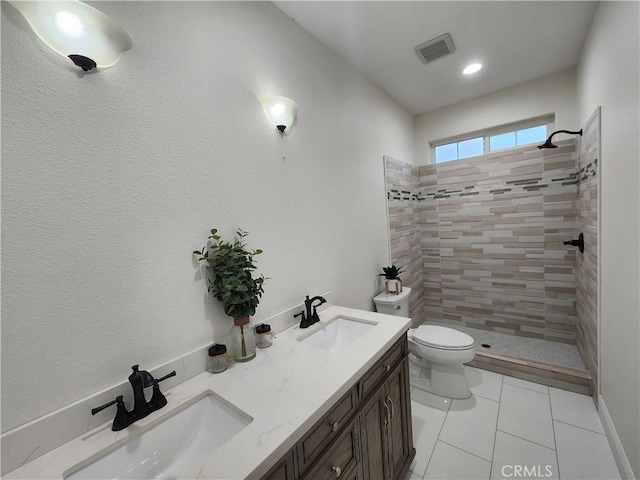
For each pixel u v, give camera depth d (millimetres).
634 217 1171
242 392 915
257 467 634
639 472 1157
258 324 1281
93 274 809
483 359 2316
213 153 1136
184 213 1034
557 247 2488
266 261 1356
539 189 2533
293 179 1521
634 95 1143
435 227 3123
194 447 867
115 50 798
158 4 980
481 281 2898
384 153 2510
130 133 893
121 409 799
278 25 1470
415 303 3049
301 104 1593
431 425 1759
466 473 1419
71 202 769
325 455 850
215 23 1165
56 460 696
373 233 2314
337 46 1842
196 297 1068
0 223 662
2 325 665
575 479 1349
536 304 2629
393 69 2168
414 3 1508
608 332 1528
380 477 1157
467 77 2359
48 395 728
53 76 740
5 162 668
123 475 746
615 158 1383
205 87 1117
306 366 1054
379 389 1156
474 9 1582
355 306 2055
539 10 1618
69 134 766
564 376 1995
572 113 2326
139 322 909
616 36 1321
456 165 2938
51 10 688
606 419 1556
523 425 1701
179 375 992
